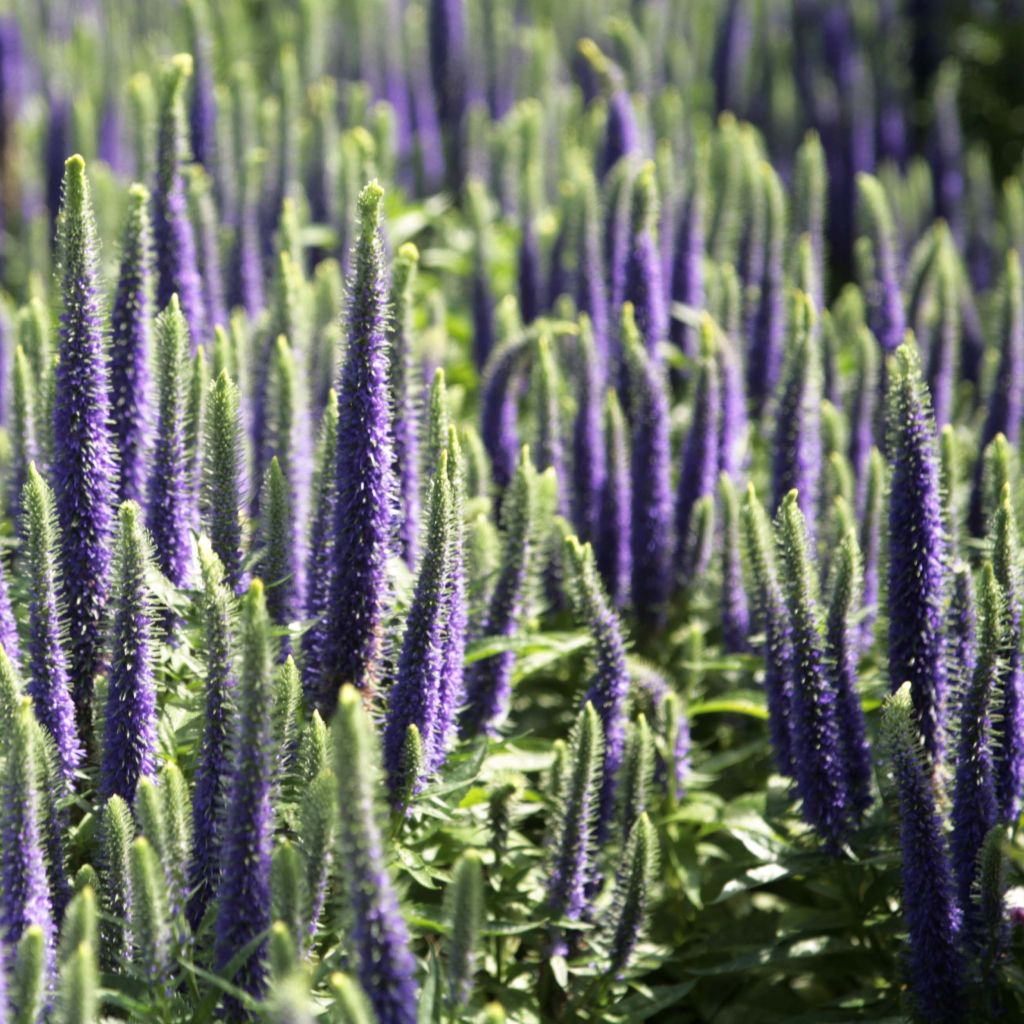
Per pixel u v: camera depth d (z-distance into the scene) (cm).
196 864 644
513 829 863
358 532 724
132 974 619
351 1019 475
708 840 971
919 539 790
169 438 761
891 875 822
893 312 1311
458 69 2020
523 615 895
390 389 820
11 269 1658
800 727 796
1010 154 2489
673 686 1007
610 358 1229
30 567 673
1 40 2091
